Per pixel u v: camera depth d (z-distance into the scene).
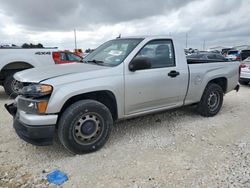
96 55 4.99
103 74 4.05
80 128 3.83
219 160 3.71
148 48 4.58
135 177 3.30
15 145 4.29
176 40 5.00
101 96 4.25
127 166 3.58
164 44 4.81
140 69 4.30
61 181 3.21
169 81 4.77
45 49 8.36
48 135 3.63
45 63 8.34
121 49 4.61
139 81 4.37
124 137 4.61
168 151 4.04
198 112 5.83
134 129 5.00
